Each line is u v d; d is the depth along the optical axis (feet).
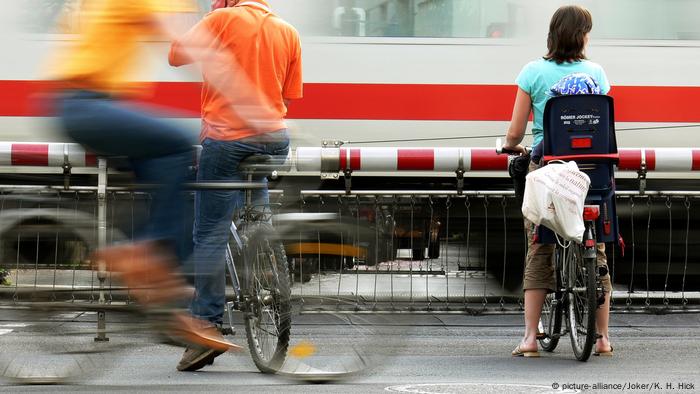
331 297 20.36
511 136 29.63
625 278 44.47
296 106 45.68
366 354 20.38
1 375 18.72
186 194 19.15
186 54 19.69
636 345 32.04
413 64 45.98
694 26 46.80
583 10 29.14
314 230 20.34
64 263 18.67
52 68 18.83
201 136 21.25
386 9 45.98
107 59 18.69
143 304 18.70
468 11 46.26
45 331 18.65
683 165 37.40
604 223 27.76
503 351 30.68
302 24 45.83
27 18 44.16
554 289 29.60
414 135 45.96
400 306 20.44
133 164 18.97
